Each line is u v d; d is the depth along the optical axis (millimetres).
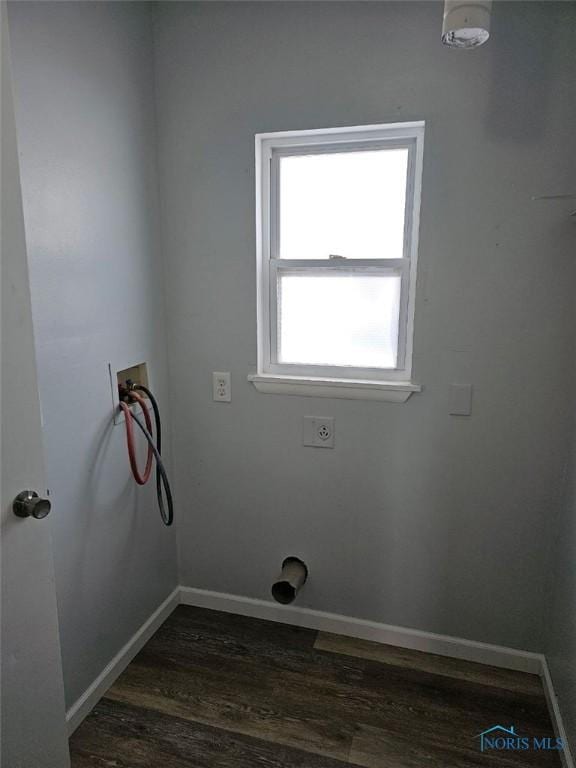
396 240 1847
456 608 1956
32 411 1139
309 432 1991
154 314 1979
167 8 1811
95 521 1696
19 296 1088
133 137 1780
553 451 1747
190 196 1933
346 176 1851
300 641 2062
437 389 1816
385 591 2031
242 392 2039
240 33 1758
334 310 1950
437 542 1933
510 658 1914
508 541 1853
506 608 1899
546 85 1546
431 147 1663
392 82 1659
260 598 2205
